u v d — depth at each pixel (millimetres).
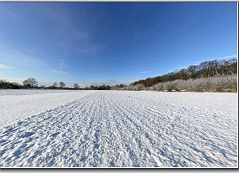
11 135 4406
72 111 8781
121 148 3400
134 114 7562
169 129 4855
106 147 3461
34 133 4605
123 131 4703
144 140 3896
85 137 4176
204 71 55438
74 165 2711
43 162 2822
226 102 10961
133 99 16812
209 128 4871
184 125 5301
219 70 49125
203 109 8375
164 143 3680
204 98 14672
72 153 3164
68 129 5020
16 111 9289
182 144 3605
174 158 2926
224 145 3508
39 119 6582
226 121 5684
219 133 4367
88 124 5664
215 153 3111
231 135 4180
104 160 2865
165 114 7348
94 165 2705
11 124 5664
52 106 11594
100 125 5492
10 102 15352
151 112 8016
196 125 5262
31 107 11141
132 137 4137
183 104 10781
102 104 12406
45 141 3900
